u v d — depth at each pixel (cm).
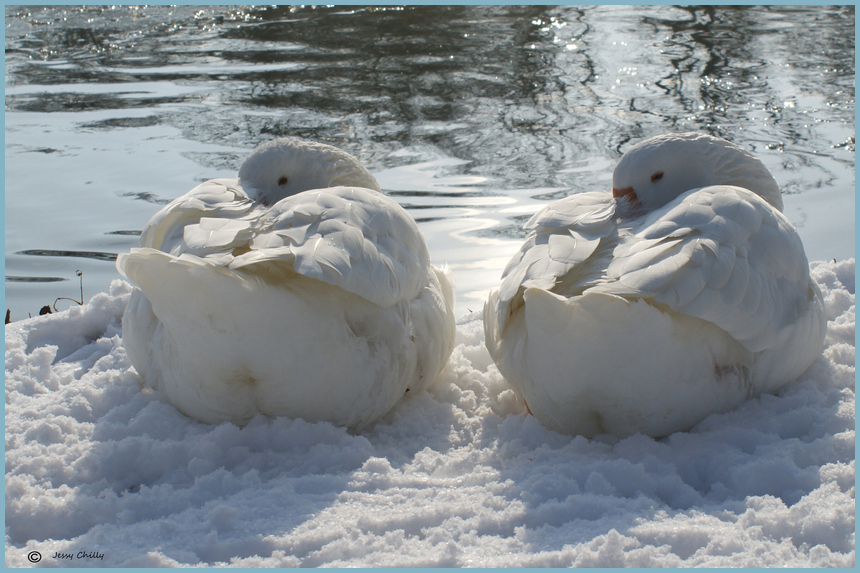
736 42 1745
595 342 335
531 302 332
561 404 364
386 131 1216
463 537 290
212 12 2253
